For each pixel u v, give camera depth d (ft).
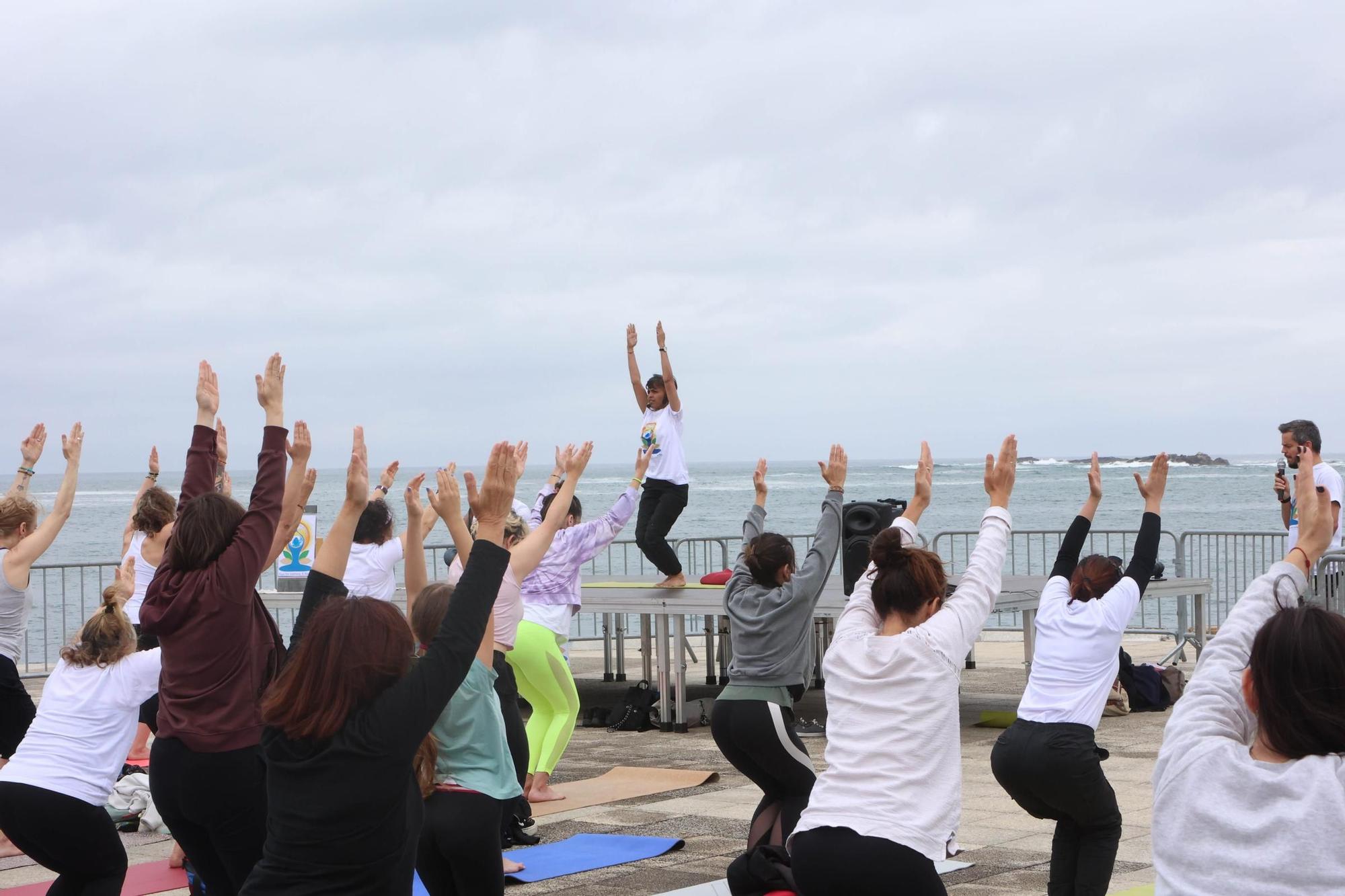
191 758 13.50
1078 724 15.80
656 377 37.40
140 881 20.38
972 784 27.43
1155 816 7.37
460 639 10.21
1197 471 419.95
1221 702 7.80
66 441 22.16
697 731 36.04
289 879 9.55
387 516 25.18
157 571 13.91
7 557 21.58
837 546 17.87
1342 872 6.57
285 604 40.29
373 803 9.53
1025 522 159.02
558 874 19.95
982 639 58.59
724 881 19.39
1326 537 8.72
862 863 11.47
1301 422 29.27
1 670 21.65
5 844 23.22
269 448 14.14
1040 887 18.66
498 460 10.74
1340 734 6.88
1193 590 39.93
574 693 26.61
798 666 17.67
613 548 102.73
